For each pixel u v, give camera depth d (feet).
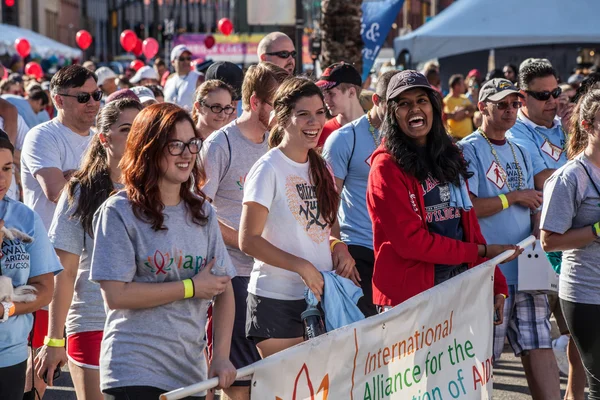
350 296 16.53
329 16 48.49
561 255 19.76
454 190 17.72
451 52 66.80
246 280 20.01
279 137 17.74
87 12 241.55
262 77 20.01
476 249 17.63
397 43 70.23
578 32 64.44
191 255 14.05
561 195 18.04
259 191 16.60
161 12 262.26
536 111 23.90
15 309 14.90
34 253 15.58
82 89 21.52
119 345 13.84
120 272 13.62
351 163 21.75
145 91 31.96
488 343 18.25
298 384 14.57
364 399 15.64
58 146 21.63
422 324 16.61
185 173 13.82
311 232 16.98
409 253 17.12
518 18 65.98
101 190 16.83
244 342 19.88
